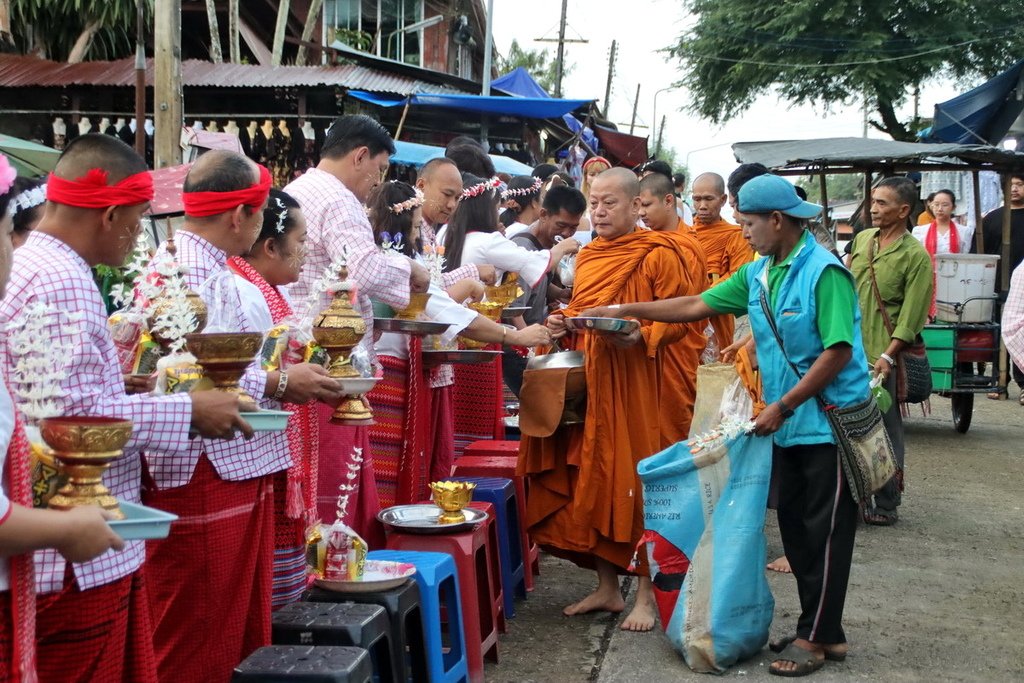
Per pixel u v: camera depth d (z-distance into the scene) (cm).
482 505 448
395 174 1191
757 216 409
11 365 237
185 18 1822
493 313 491
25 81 1202
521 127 1284
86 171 244
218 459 297
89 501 220
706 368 431
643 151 1911
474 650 388
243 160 307
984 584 532
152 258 281
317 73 1205
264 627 311
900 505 703
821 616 412
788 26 2512
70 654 241
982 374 960
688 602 412
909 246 675
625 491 461
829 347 394
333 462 398
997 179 1638
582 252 490
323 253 397
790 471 422
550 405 460
